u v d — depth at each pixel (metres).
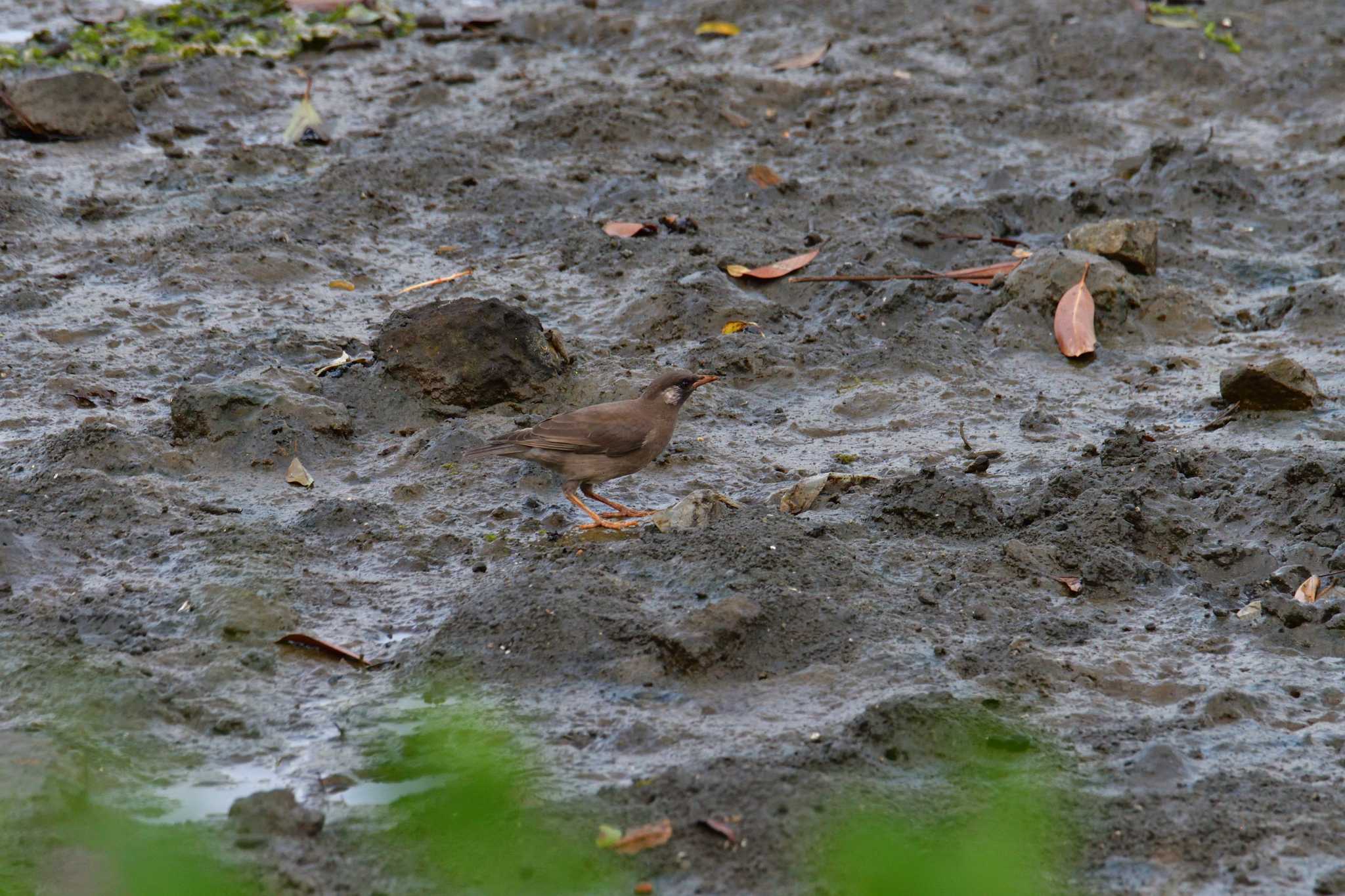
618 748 8.55
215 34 25.86
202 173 19.73
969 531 11.48
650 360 15.13
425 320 14.09
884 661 9.45
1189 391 14.58
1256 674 9.53
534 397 14.15
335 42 25.53
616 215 18.58
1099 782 8.28
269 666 9.54
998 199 19.27
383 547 11.38
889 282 16.48
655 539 11.02
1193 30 25.84
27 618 9.89
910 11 27.28
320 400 13.55
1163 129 22.80
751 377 14.93
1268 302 16.92
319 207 18.86
